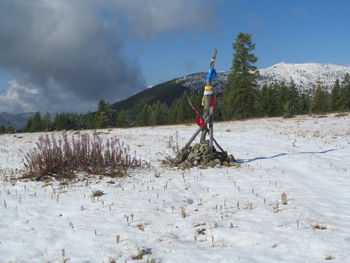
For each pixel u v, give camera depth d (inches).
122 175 353.1
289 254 164.7
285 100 2615.7
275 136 761.6
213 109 423.5
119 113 3299.7
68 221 214.4
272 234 191.5
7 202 254.7
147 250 171.5
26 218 218.8
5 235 189.9
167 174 365.7
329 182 330.0
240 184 318.0
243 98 1753.2
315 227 203.2
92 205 249.3
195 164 409.7
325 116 1227.2
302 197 271.0
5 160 472.4
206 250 172.4
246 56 1727.4
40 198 267.4
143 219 219.3
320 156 478.9
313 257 160.1
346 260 155.0
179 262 157.1
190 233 197.8
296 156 480.1
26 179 338.6
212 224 211.5
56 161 375.2
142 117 3440.0
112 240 184.7
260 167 405.4
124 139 764.0
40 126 3272.6
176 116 3110.2
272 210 237.5
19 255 164.7
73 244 179.3
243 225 207.9
